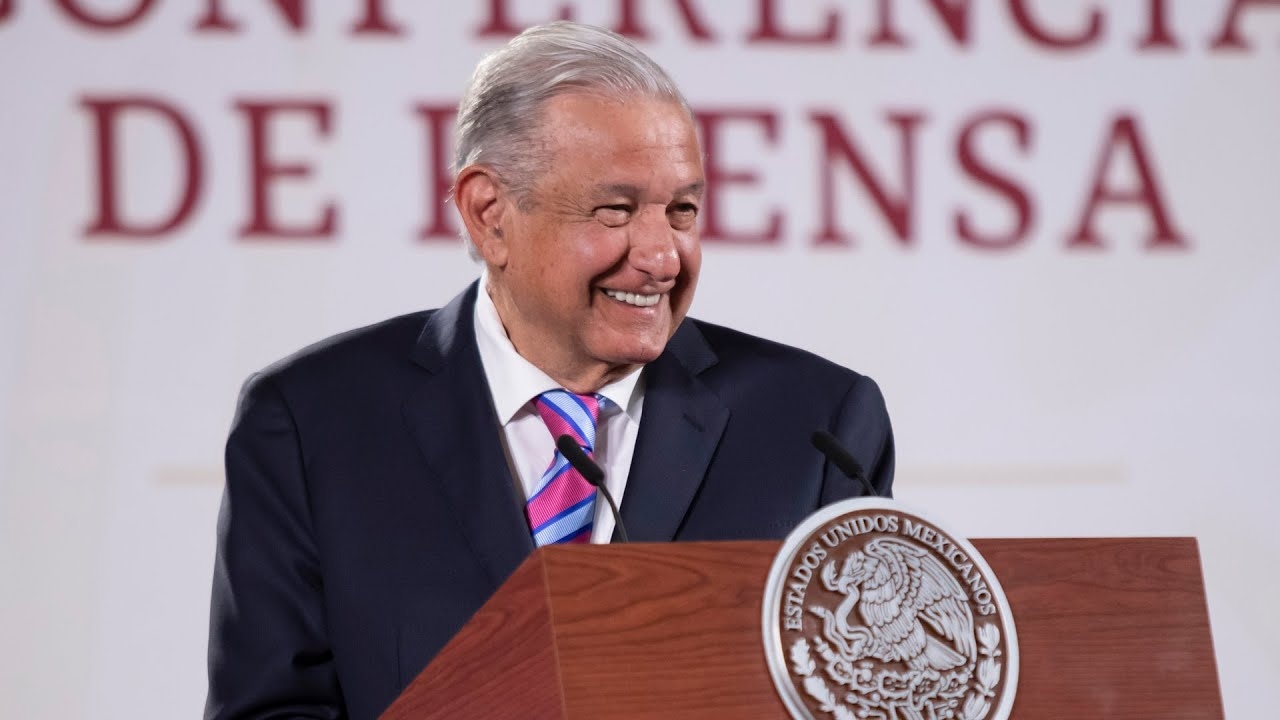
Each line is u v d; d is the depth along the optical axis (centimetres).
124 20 1146
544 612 460
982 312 1187
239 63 1154
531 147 645
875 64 1196
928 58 1201
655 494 661
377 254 1154
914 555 501
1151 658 516
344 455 671
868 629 486
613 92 643
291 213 1149
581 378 685
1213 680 519
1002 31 1207
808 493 677
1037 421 1184
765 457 682
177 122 1145
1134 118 1212
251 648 653
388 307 1153
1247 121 1225
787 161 1182
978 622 500
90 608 1099
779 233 1177
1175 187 1211
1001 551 516
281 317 1141
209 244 1139
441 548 648
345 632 643
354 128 1159
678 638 469
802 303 1176
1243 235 1209
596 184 634
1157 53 1220
